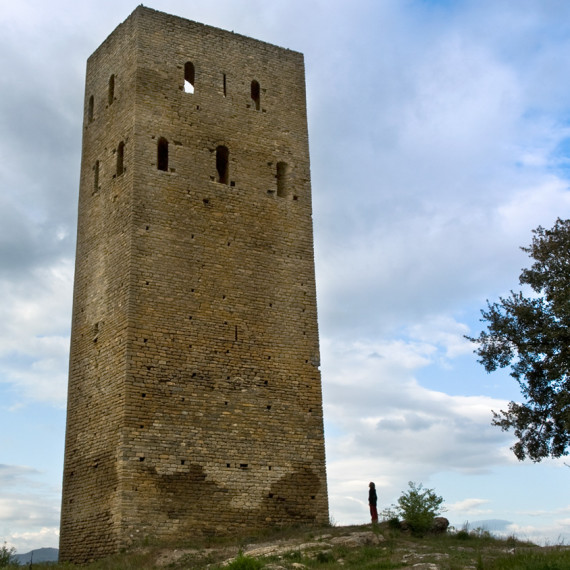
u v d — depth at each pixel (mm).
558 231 46625
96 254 46438
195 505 41031
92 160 49375
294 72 51656
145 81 46812
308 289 47562
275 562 34219
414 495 41219
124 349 42031
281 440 44094
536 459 45219
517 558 32406
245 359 44500
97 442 42406
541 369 45219
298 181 49375
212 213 46125
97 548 40656
